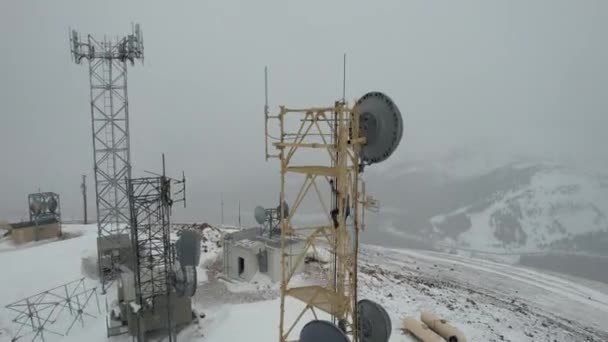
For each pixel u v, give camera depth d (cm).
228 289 2981
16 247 3828
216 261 3603
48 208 4209
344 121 1157
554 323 3416
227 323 2398
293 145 1279
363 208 1205
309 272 3206
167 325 2272
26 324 2434
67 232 4412
